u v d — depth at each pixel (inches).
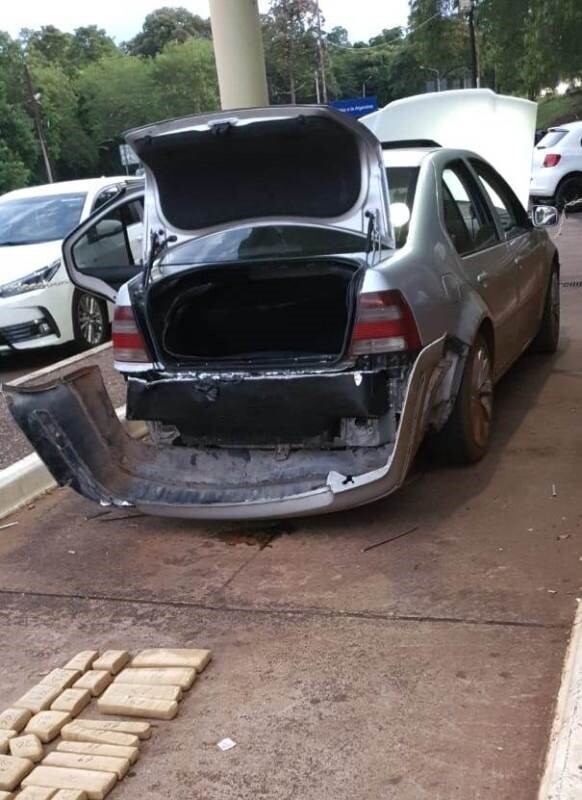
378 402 161.0
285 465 174.4
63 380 176.9
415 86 3233.3
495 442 208.7
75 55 4133.9
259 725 117.3
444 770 104.7
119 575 165.8
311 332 194.7
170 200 181.3
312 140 161.5
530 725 110.7
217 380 167.8
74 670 132.9
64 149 3275.1
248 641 137.6
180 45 3703.3
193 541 177.2
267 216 177.8
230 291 196.4
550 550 154.6
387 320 159.2
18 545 183.9
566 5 1382.9
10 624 151.6
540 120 2012.8
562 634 129.0
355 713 117.0
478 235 213.3
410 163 199.6
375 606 143.1
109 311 374.9
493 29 1692.9
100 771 110.2
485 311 191.9
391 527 171.0
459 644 129.6
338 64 3526.1
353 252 174.2
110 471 180.2
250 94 340.8
